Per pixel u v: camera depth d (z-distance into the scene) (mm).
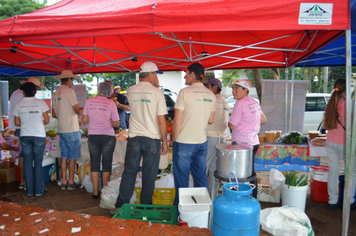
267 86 5359
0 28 2676
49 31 2592
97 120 3932
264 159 4230
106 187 3801
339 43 4645
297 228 2582
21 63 4805
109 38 4531
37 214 3113
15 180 5004
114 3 3014
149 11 2408
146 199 3287
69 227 2803
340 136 3406
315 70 15375
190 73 3113
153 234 2633
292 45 4680
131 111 3238
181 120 3084
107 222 2896
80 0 3613
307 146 4141
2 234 2658
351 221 3348
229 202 2170
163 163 4051
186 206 2645
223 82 8180
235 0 2311
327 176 3836
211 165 3934
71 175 4480
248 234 2113
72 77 4477
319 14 2238
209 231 2646
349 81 2369
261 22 2287
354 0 2277
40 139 4121
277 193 3928
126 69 6352
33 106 4043
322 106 9789
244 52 5168
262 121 3625
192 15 2334
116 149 4340
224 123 3926
